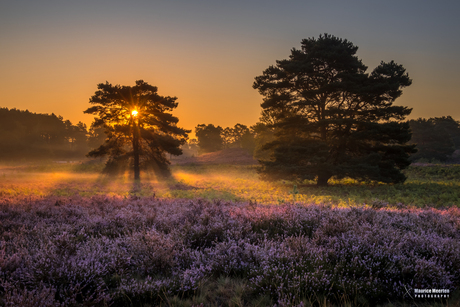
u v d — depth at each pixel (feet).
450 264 13.96
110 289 12.14
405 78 81.05
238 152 282.97
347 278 12.96
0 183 72.95
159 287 11.77
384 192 68.85
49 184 75.46
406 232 20.31
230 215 25.18
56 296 11.25
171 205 34.60
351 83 75.00
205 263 14.89
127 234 20.35
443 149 270.26
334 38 83.10
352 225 20.71
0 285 11.06
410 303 11.57
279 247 16.39
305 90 79.15
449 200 54.34
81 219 24.67
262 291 12.03
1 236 18.75
